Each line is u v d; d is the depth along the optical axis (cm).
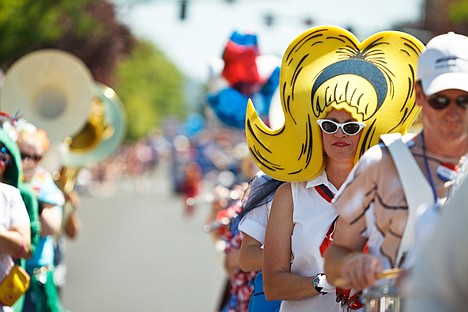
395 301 901
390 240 883
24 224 1333
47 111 2469
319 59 1202
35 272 1702
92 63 7906
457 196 729
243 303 1617
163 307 2744
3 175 1412
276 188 1273
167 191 11450
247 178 2081
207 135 11519
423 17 6088
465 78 872
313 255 1157
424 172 880
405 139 901
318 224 1156
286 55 1208
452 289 729
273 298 1168
